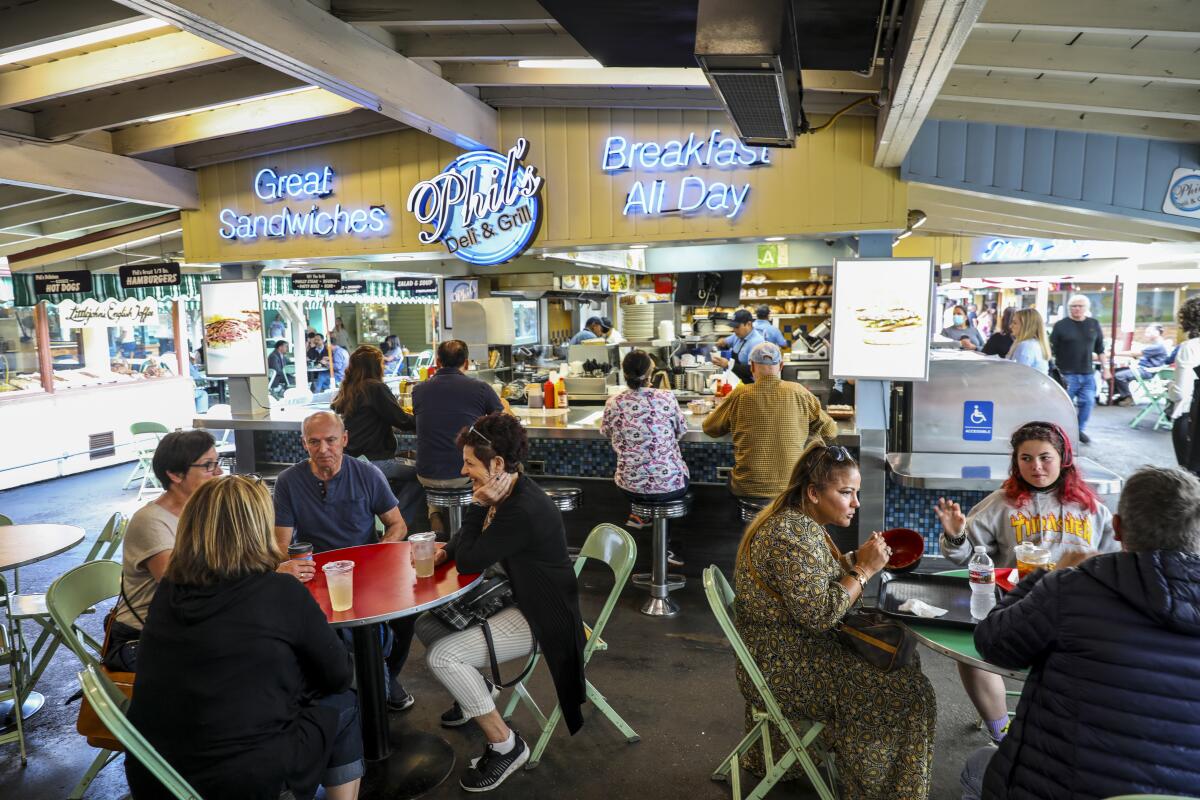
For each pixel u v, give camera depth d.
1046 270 10.85
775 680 2.47
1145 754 1.58
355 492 3.34
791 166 4.78
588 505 5.37
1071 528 2.76
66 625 2.60
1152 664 1.60
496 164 5.34
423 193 5.56
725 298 10.64
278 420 5.97
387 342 14.05
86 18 3.37
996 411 4.72
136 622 2.73
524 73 4.69
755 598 2.52
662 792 2.80
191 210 6.26
